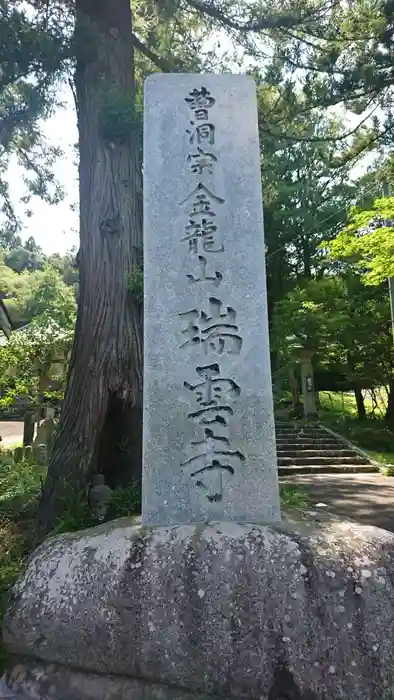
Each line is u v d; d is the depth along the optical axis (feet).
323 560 9.71
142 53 29.78
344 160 31.68
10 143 30.66
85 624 9.66
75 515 17.88
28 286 96.17
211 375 12.11
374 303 54.13
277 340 55.62
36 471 29.19
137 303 21.13
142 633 9.37
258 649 9.04
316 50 27.45
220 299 12.53
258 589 9.42
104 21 23.85
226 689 8.95
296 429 51.93
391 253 32.73
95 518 17.87
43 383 44.04
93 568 10.11
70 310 51.21
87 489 18.98
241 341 12.34
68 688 9.54
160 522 11.37
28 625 10.09
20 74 22.49
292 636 9.09
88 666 9.62
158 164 13.24
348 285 55.01
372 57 26.30
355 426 56.18
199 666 9.09
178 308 12.44
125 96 21.84
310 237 60.70
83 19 21.97
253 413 11.96
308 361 58.29
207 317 12.42
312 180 52.06
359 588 9.45
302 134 30.42
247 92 13.83
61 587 10.15
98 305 20.88
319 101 26.96
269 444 11.83
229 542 10.02
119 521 12.07
